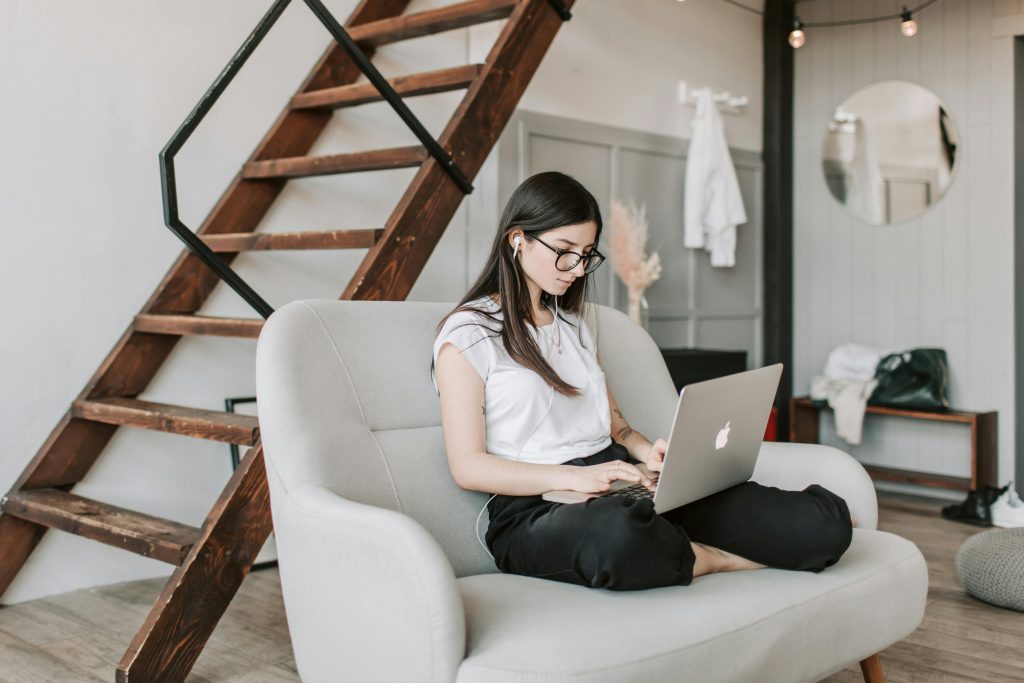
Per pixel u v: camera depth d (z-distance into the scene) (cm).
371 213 367
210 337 318
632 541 146
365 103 325
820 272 527
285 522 158
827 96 521
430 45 383
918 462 487
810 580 162
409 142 379
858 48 508
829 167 521
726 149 481
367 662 139
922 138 486
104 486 294
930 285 486
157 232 303
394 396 184
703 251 502
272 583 300
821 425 523
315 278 348
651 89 466
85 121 284
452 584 129
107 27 287
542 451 177
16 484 275
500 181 394
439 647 127
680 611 142
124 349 291
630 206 457
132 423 262
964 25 470
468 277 396
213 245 296
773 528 163
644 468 182
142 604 278
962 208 473
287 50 338
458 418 171
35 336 276
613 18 445
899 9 491
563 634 131
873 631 168
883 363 477
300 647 157
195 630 211
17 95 269
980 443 434
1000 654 242
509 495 171
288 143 336
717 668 139
